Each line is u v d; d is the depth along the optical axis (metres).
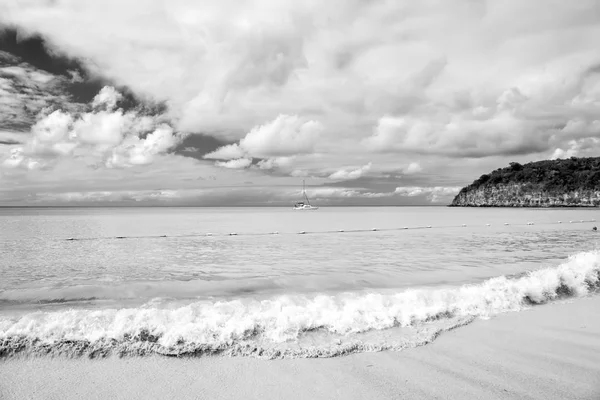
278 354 5.51
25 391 4.40
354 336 6.27
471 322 7.13
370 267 15.74
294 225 54.31
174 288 11.11
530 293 8.83
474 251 21.64
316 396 4.32
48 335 5.76
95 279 13.11
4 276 13.83
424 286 11.36
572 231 38.44
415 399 4.24
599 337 6.32
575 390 4.43
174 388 4.52
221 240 30.31
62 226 48.44
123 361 5.19
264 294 10.25
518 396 4.30
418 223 59.50
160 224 55.56
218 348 5.60
